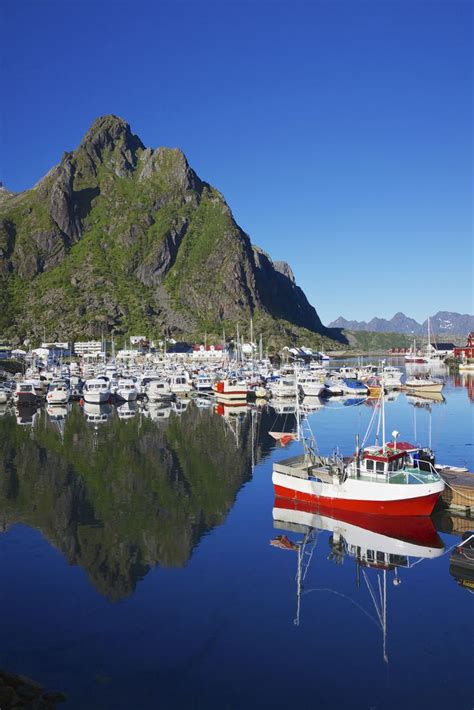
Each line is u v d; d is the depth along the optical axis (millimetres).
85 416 90312
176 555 31000
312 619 23906
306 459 42281
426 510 35719
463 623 23469
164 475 48969
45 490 44250
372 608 24781
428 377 157125
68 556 30984
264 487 44844
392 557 30500
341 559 30250
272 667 20594
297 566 29328
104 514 38125
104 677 20078
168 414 92312
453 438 65125
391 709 18297
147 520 36844
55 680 19891
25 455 57875
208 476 48656
